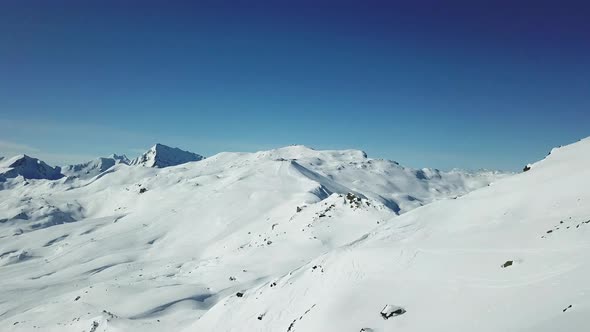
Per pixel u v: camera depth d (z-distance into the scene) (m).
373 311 27.67
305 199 145.62
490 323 19.59
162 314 58.34
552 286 20.34
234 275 75.00
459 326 20.94
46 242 176.75
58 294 94.06
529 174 44.50
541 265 23.66
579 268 20.97
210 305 63.31
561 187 36.53
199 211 177.75
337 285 33.91
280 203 164.88
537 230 30.02
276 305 38.12
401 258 33.25
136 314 58.25
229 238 131.00
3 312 83.19
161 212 195.50
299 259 73.56
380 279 31.58
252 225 139.00
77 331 55.12
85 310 64.44
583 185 34.78
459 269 27.70
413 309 25.39
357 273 34.16
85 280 105.00
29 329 63.09
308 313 32.41
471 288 24.62
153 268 109.62
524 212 35.69
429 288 27.17
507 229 32.94
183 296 65.88
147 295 67.81
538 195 37.22
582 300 16.95
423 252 33.06
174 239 150.88
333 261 38.38
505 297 21.73
